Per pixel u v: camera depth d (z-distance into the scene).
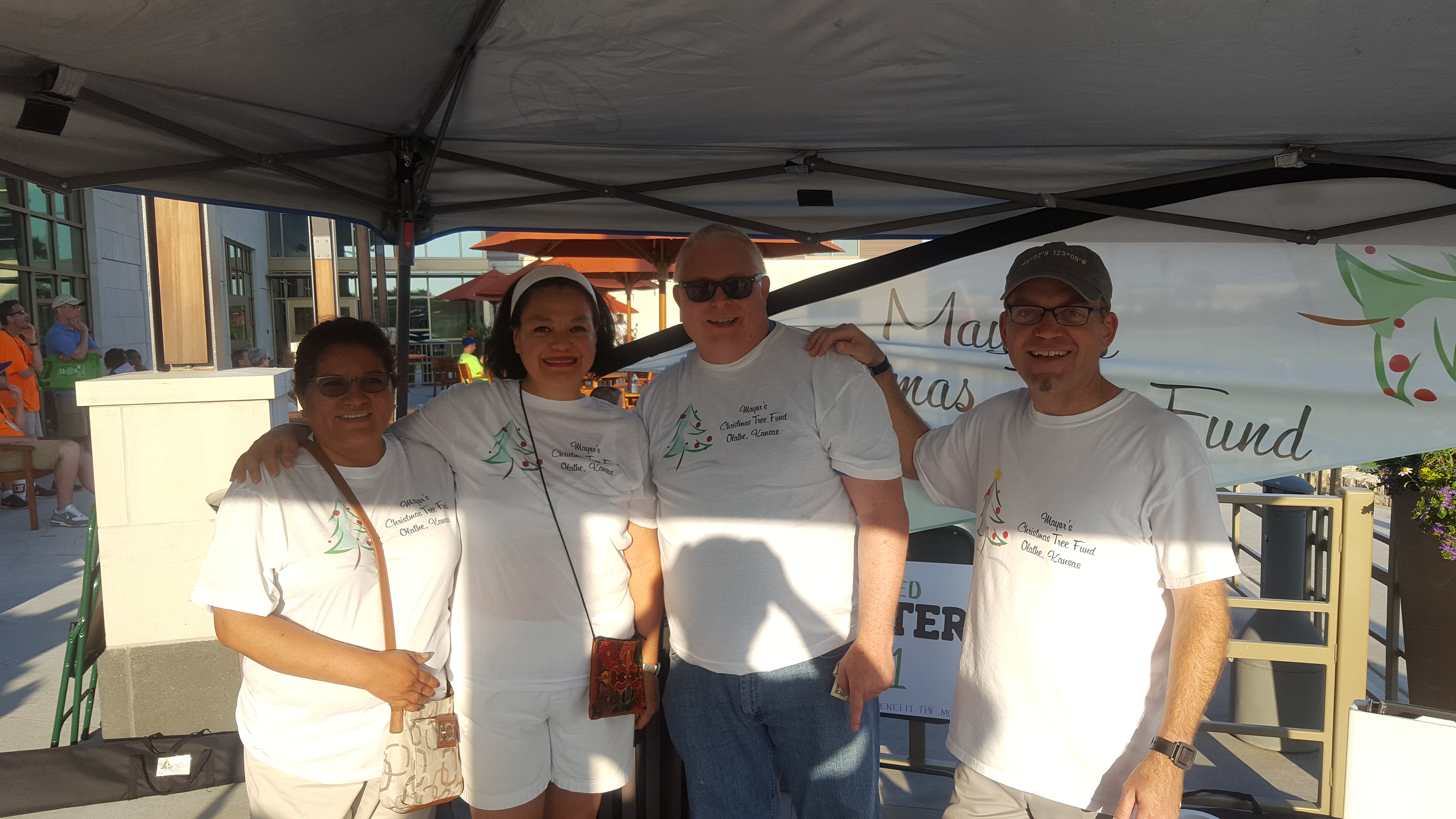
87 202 14.50
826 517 2.29
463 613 2.29
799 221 3.68
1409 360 3.46
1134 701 2.04
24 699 4.52
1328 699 3.46
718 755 2.34
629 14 1.88
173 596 3.98
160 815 3.47
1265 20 1.75
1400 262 3.45
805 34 1.94
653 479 2.41
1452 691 3.54
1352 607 3.43
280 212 3.14
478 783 2.30
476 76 2.26
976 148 2.80
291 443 2.06
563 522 2.28
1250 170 2.83
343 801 2.09
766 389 2.31
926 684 3.76
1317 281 3.53
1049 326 2.06
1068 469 2.11
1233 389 3.63
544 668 2.28
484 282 12.27
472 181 3.26
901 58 2.05
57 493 8.32
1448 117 2.33
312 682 2.04
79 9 1.71
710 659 2.29
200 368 4.86
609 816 2.92
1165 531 1.99
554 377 2.30
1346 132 2.53
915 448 2.56
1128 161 2.90
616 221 3.83
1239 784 3.70
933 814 3.51
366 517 2.08
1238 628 4.09
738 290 2.27
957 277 3.81
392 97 2.45
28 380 8.88
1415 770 2.11
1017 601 2.14
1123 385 3.72
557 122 2.63
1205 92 2.19
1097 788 2.04
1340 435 3.54
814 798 2.31
